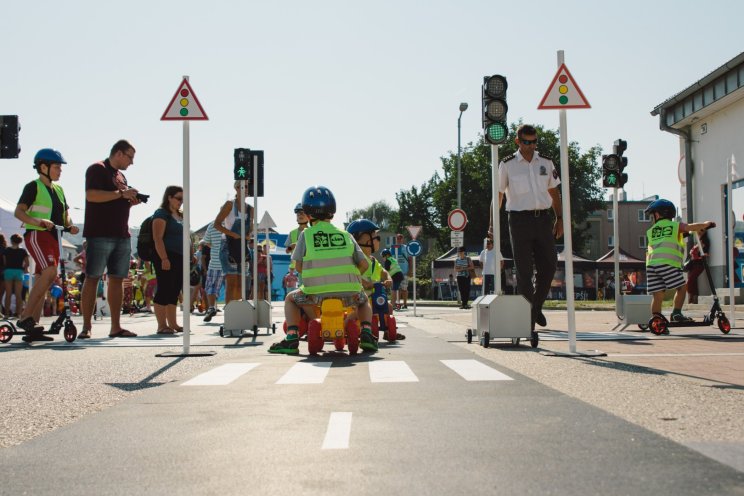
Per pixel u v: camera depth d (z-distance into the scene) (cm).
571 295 821
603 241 8312
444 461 343
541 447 368
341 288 841
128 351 900
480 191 6956
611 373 646
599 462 338
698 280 2231
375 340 842
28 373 688
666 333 1087
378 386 575
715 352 831
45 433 425
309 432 410
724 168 2131
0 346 973
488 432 404
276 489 303
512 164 1004
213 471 334
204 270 2094
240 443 387
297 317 857
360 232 1027
